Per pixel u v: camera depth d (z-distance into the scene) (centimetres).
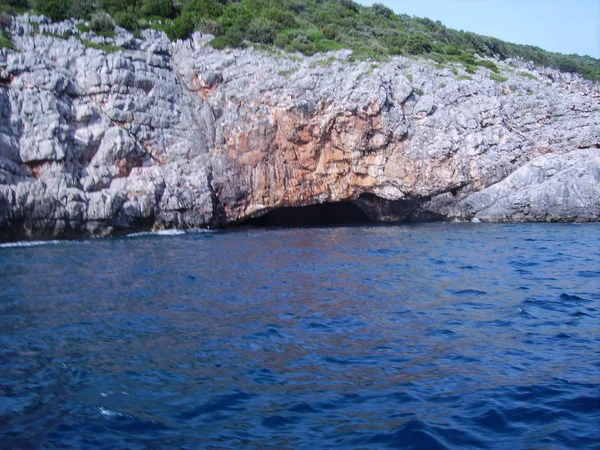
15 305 1444
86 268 1977
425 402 833
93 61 3141
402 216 3797
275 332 1192
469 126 3531
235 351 1077
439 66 3925
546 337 1117
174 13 3903
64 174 2862
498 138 3559
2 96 2816
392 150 3453
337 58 3662
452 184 3522
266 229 3347
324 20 4675
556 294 1491
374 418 788
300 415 805
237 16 3975
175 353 1069
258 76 3453
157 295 1549
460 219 3694
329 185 3512
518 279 1711
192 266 2006
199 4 3956
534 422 761
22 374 967
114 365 1009
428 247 2452
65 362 1023
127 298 1516
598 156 3525
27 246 2567
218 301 1474
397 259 2123
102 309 1400
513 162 3588
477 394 852
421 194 3509
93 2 3681
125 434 757
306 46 3719
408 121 3469
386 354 1044
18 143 2800
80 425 780
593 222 3438
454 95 3597
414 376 934
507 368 953
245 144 3403
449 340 1114
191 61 3509
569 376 909
